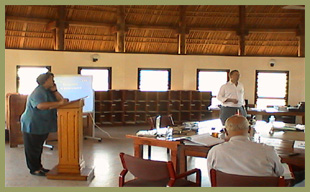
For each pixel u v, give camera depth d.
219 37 10.65
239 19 10.42
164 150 6.57
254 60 10.53
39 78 4.80
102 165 5.55
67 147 4.74
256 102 10.62
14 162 5.67
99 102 9.71
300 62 10.54
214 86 10.57
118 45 9.88
